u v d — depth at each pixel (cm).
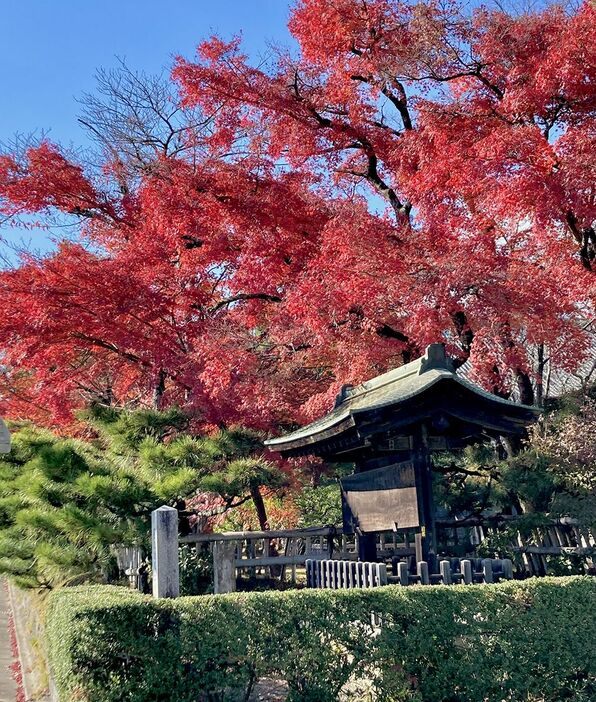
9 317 1375
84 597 655
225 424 1357
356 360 1412
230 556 1017
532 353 1680
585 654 661
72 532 909
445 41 1631
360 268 1337
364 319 1427
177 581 671
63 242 1639
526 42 1559
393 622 631
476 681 632
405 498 855
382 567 776
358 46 1748
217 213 1634
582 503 1145
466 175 1438
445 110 1620
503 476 1202
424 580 785
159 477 945
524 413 855
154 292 1455
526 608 661
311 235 1633
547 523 1141
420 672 627
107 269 1415
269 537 1104
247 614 605
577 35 1411
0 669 1023
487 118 1600
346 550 1254
